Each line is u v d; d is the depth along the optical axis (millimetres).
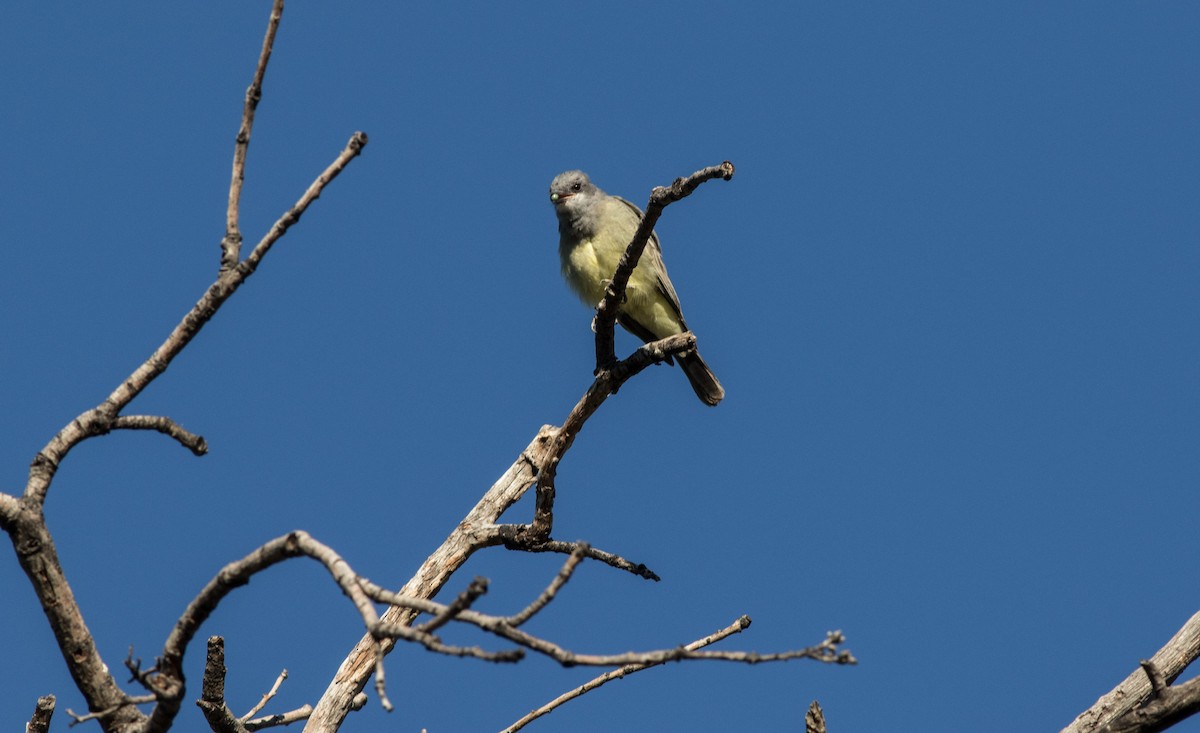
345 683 12914
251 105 9133
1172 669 11211
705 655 7164
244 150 9234
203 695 11125
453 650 6805
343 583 7625
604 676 12312
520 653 6754
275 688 12312
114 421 9328
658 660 7148
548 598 7176
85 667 9383
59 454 9281
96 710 9406
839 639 7203
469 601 7086
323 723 12711
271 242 9227
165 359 9398
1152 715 9969
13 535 9156
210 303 9273
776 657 7168
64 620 9281
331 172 9203
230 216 9289
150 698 8828
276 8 8859
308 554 8062
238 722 11383
